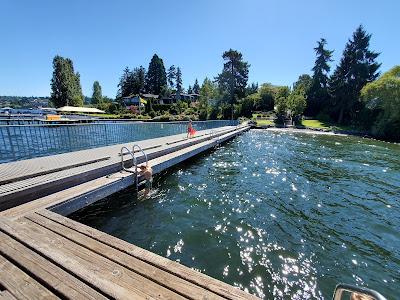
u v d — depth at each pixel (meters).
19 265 2.58
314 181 10.63
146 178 7.66
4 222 3.62
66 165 6.77
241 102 55.81
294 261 4.86
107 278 2.51
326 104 50.09
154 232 5.70
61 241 3.24
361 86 43.12
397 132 31.94
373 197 8.86
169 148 11.28
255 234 5.82
